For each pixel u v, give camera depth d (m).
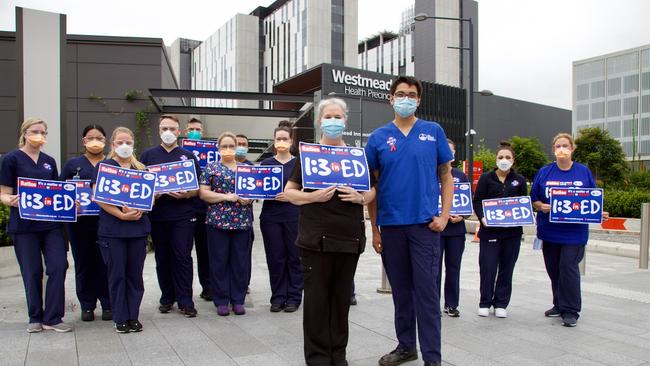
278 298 6.10
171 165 5.70
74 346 4.59
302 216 4.09
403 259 4.09
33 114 7.09
